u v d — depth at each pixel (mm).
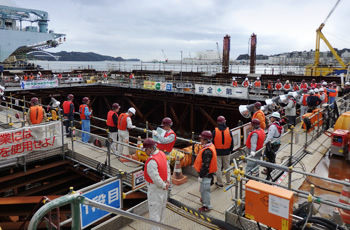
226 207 6641
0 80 30562
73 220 2896
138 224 6320
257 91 25812
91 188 5582
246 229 5531
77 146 11477
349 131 9320
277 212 4457
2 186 9031
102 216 5891
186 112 30297
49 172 10062
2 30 43281
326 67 38438
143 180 7637
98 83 34875
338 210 5258
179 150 9164
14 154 8953
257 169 7270
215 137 7355
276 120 8016
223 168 7793
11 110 17328
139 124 36625
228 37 41094
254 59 40906
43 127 9648
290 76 33031
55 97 33312
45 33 47719
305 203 5254
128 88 34562
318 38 43188
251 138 7246
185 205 6762
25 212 8656
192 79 39875
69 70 55531
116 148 10430
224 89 25219
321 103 14445
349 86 19312
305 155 9578
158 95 31938
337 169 8484
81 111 11914
